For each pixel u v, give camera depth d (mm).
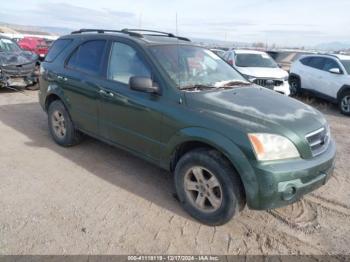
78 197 3482
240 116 2912
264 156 2660
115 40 4035
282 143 2732
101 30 4520
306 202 3559
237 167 2713
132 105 3570
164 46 3807
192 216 3182
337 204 3531
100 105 4027
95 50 4297
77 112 4465
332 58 9531
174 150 3246
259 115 2943
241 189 2832
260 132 2707
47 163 4316
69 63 4652
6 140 5113
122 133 3824
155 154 3479
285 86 9266
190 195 3193
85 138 5180
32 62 9273
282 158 2727
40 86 5254
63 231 2879
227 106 3068
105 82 3957
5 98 8305
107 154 4707
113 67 3953
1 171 4012
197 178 3076
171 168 3438
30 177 3893
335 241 2904
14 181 3770
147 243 2775
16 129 5695
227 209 2869
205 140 2891
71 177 3945
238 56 10273
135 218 3135
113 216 3148
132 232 2914
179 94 3240
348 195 3742
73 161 4418
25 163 4285
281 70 9883
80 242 2742
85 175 4016
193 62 3875
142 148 3621
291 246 2822
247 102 3238
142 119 3492
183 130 3072
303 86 10297
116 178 3975
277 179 2641
